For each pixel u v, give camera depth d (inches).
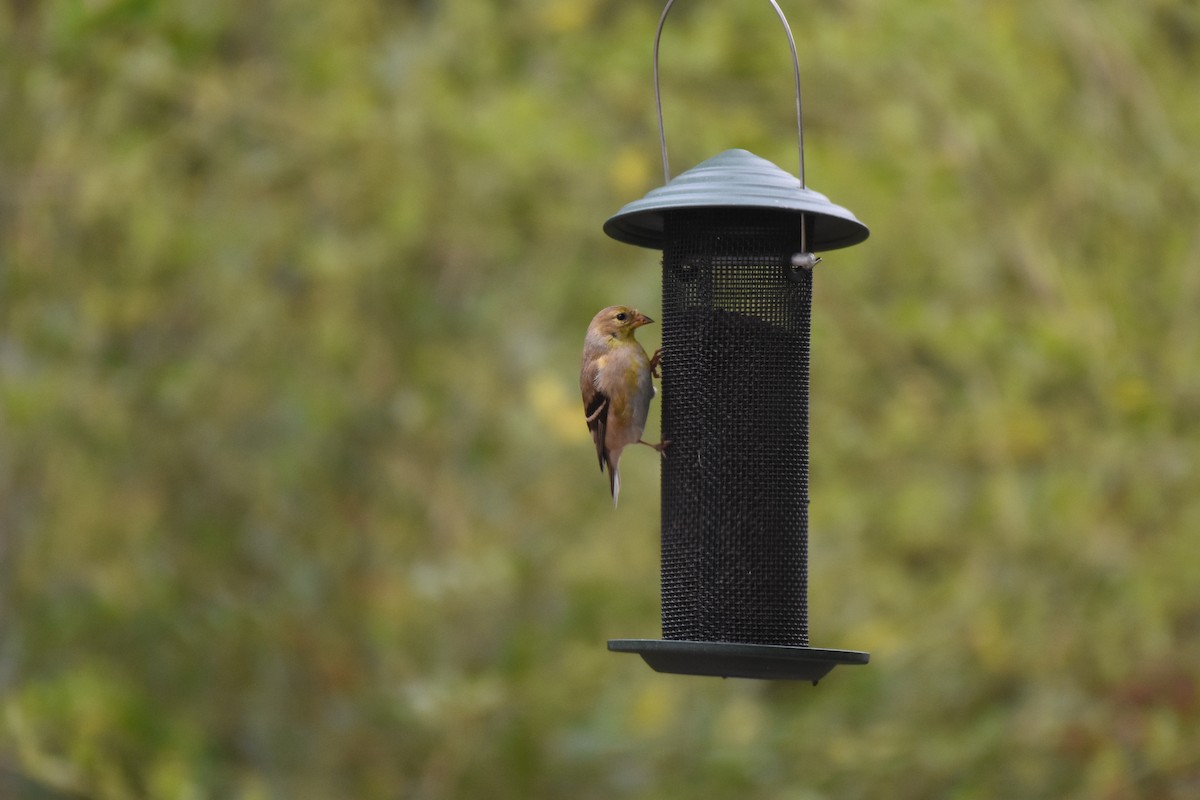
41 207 637.9
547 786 631.8
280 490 650.8
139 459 644.1
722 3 647.1
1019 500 597.0
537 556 654.5
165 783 609.0
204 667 636.7
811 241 401.7
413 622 647.1
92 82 642.8
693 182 361.4
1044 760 588.1
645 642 352.2
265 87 663.8
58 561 632.4
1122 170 602.2
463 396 673.0
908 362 626.5
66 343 638.5
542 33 683.4
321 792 627.2
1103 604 589.3
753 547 395.5
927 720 606.5
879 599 623.8
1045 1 614.2
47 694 612.7
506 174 649.0
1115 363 590.6
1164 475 588.1
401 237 647.8
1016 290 604.7
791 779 613.6
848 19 624.1
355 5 682.2
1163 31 638.5
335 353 655.8
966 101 603.5
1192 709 577.9
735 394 397.1
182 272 653.9
